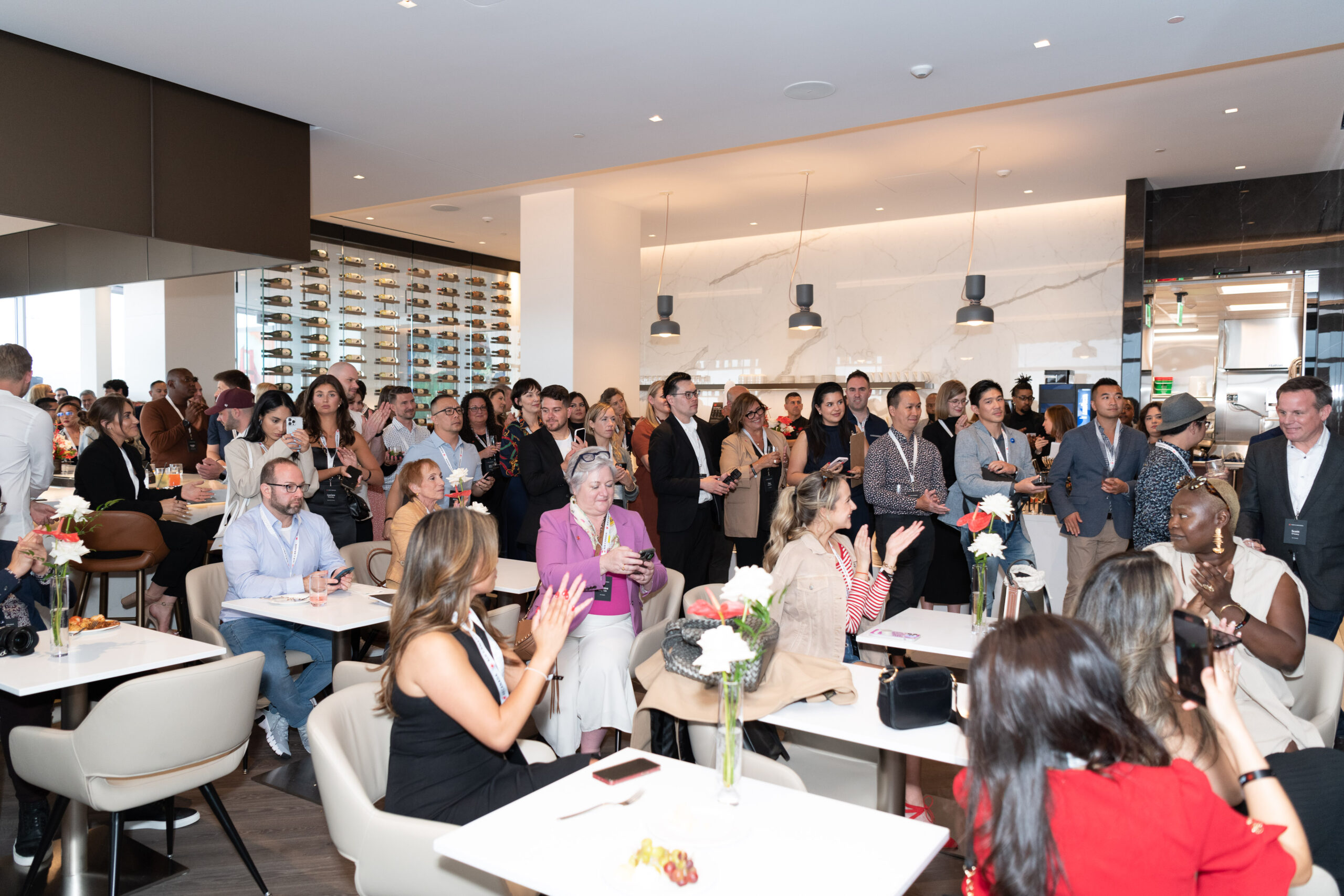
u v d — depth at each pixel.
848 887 1.55
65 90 4.62
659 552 5.16
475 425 6.65
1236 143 7.13
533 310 8.52
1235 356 8.80
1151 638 1.79
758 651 2.01
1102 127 6.71
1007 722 1.29
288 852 3.14
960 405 5.65
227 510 4.64
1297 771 1.89
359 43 4.55
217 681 2.55
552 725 3.50
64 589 2.88
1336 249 8.05
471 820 2.13
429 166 6.95
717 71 4.98
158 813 3.37
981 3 4.13
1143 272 8.35
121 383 7.78
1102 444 4.84
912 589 4.72
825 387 5.38
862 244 10.25
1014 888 1.26
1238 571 2.66
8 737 2.61
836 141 7.02
